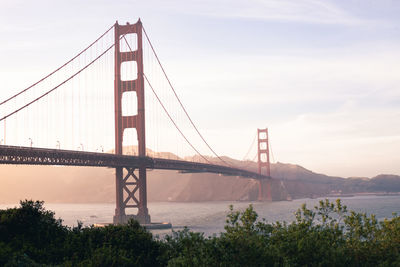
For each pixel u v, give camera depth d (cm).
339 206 2788
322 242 2519
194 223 14538
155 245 3303
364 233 2728
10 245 3247
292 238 2561
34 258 3131
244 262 2288
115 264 2920
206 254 2284
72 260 3045
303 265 2428
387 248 2623
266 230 2650
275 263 2323
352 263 2527
